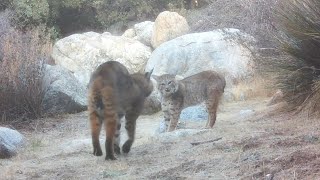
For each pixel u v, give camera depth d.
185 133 9.66
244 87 15.24
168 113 11.32
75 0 27.27
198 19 23.06
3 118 13.96
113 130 8.30
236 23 20.03
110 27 27.83
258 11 17.78
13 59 14.70
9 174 7.86
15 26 21.11
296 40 9.82
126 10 28.12
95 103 8.38
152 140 9.77
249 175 6.54
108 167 7.85
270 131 8.77
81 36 21.44
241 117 11.51
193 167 7.23
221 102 13.73
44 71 15.20
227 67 16.95
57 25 27.83
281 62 10.19
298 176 6.23
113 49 21.02
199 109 12.78
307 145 7.41
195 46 17.77
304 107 9.80
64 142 11.15
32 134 12.55
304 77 9.85
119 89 8.43
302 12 9.62
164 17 22.11
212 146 8.27
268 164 6.79
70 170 7.91
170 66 17.75
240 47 16.88
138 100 8.89
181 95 11.18
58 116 14.83
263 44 15.26
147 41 22.58
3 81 14.21
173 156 8.12
